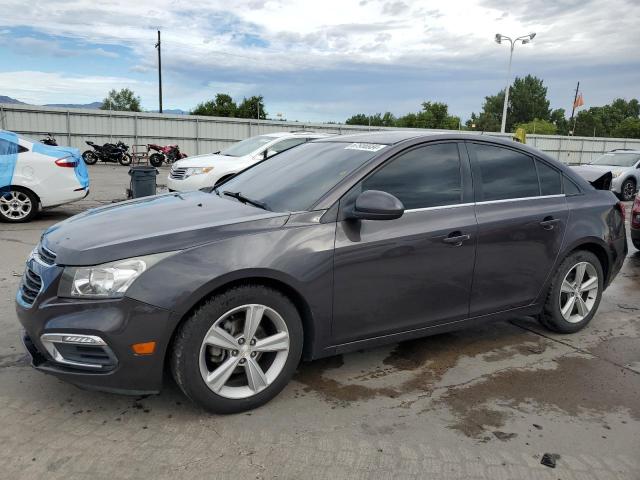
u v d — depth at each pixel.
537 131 103.06
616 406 3.28
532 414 3.15
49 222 9.02
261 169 4.16
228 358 2.93
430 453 2.72
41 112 27.06
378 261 3.24
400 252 3.31
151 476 2.46
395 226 3.31
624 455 2.78
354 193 3.27
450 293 3.59
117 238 2.86
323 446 2.74
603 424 3.07
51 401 3.09
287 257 2.95
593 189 4.45
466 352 4.01
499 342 4.23
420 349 4.02
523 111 116.06
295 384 3.40
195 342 2.79
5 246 7.00
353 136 4.08
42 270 2.85
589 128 115.19
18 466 2.50
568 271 4.20
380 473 2.55
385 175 3.40
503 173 3.91
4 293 4.93
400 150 3.50
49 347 2.76
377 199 3.02
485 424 3.01
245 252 2.86
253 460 2.61
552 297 4.18
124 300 2.64
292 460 2.62
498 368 3.75
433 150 3.64
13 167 8.58
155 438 2.76
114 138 29.06
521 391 3.42
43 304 2.74
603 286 4.55
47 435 2.76
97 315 2.65
